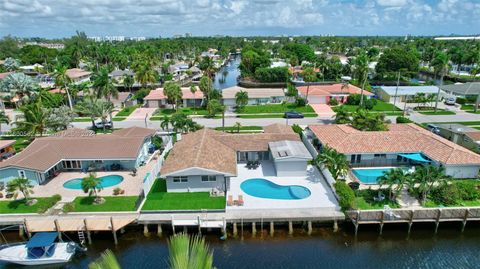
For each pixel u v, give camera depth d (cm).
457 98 8738
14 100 8675
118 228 3344
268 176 4450
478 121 6994
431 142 4694
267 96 9000
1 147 5238
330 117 7588
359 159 4691
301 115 7531
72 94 8419
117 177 4556
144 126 7025
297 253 3206
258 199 3847
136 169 4750
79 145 4866
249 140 4966
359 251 3247
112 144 4878
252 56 14012
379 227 3525
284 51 18575
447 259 3148
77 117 7806
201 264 1032
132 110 8388
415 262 3100
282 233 3503
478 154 4775
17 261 3056
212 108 7650
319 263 3067
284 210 3616
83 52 17725
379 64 12162
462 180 4228
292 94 9162
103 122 6625
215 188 4031
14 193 4059
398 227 3603
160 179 4438
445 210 3481
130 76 11288
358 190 3972
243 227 3553
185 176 3966
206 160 4088
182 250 1040
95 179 3800
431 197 3831
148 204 3766
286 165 4406
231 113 8075
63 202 3856
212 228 3466
